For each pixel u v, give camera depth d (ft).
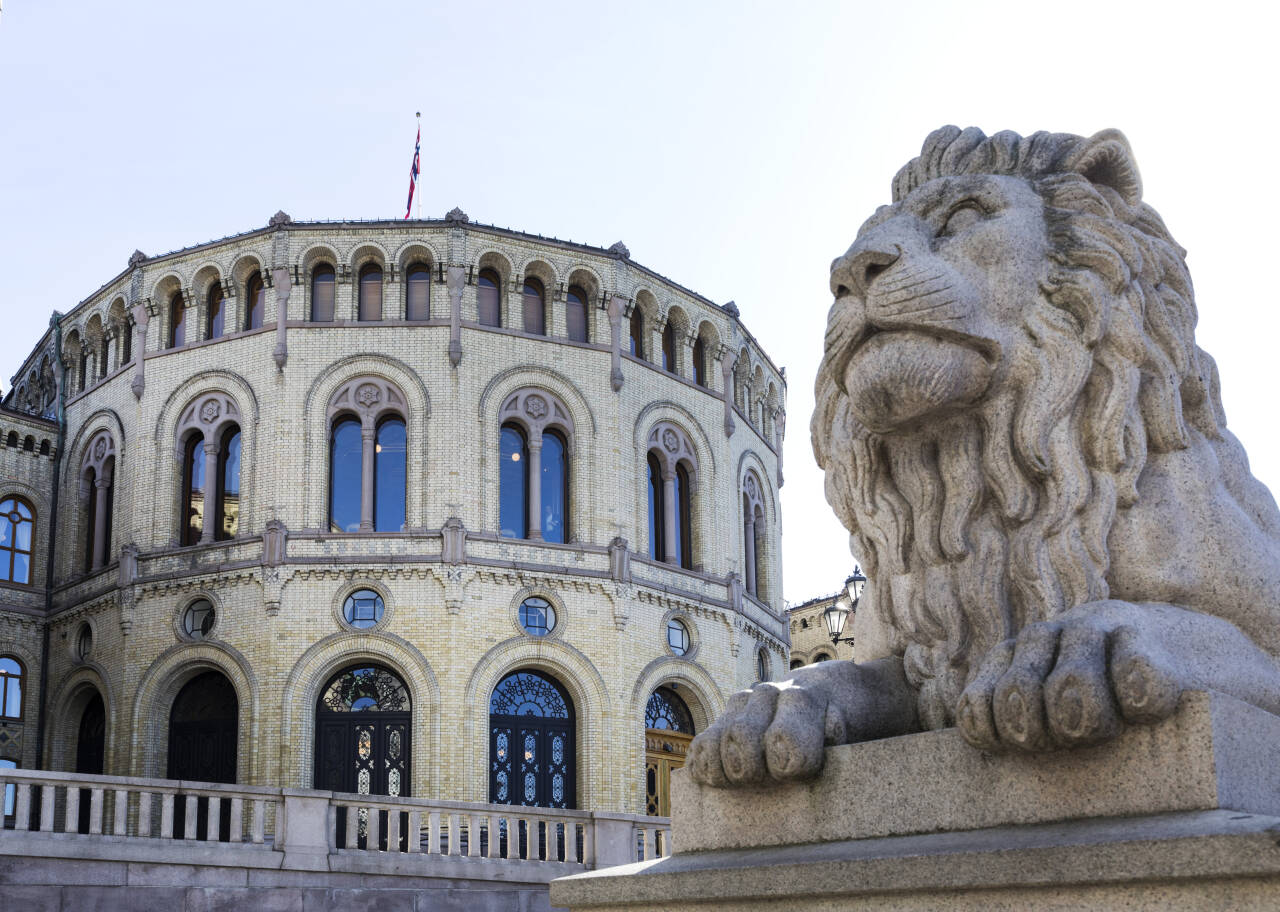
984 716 12.01
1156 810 11.34
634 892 14.76
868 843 13.05
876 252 13.53
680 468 139.44
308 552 120.47
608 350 132.05
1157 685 11.23
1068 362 13.65
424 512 122.31
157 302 132.57
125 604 124.47
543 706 123.44
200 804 119.03
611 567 126.21
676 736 130.93
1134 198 14.92
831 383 15.60
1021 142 15.17
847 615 107.04
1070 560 13.56
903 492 14.76
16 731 129.90
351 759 117.91
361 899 72.54
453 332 125.80
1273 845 9.77
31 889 64.28
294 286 127.24
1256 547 13.97
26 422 138.00
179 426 128.77
